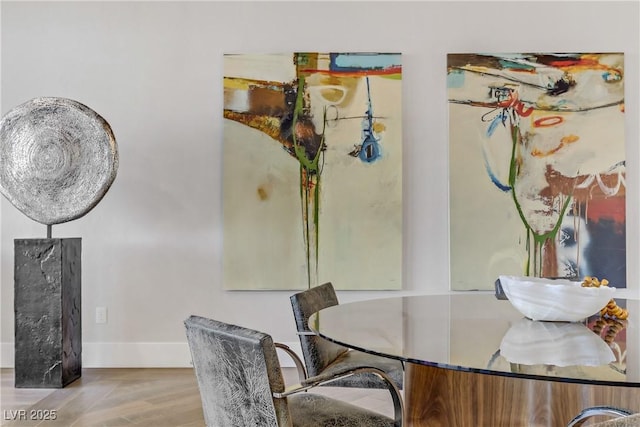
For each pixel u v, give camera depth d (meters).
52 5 3.45
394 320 1.71
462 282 3.37
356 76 3.40
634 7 3.41
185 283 3.43
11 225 3.42
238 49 3.45
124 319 3.41
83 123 2.97
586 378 1.06
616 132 3.37
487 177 3.38
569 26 3.42
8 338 3.41
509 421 1.80
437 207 3.42
